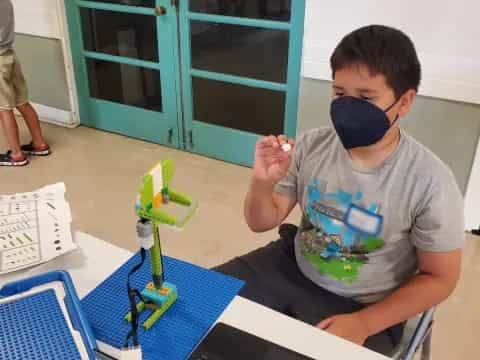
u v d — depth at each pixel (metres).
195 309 0.95
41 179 2.98
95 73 3.55
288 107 2.88
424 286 1.10
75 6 3.33
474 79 2.20
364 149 1.12
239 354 0.85
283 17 2.68
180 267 1.06
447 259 1.09
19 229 1.13
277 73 2.84
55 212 1.19
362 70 1.00
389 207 1.11
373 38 1.00
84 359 0.80
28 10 3.45
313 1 2.44
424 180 1.07
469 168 2.39
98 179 2.99
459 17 2.12
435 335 1.91
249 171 3.12
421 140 2.45
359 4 2.32
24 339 0.83
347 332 1.06
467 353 1.84
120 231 2.49
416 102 2.37
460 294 2.11
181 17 2.99
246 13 2.79
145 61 3.27
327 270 1.21
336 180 1.17
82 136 3.59
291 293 1.22
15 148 3.11
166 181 0.87
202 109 3.21
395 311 1.09
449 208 1.06
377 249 1.15
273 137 1.13
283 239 1.39
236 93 3.04
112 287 1.00
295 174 1.27
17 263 1.04
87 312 0.93
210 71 3.06
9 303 0.91
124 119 3.55
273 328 0.91
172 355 0.85
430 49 2.24
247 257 1.36
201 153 3.33
